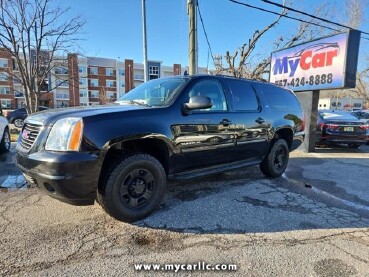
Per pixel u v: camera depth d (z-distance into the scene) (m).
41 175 2.88
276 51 10.91
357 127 9.88
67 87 60.88
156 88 4.23
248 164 4.96
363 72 27.88
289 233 3.25
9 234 3.07
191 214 3.70
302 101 9.70
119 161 3.25
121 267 2.54
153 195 3.56
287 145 5.78
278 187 5.02
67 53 14.00
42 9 11.41
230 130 4.42
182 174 3.99
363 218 3.76
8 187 4.62
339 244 3.04
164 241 3.01
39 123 3.15
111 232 3.17
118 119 3.20
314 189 5.00
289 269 2.58
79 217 3.52
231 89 4.63
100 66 63.88
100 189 3.23
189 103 3.72
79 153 2.88
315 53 9.10
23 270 2.46
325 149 10.30
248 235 3.19
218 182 5.17
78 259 2.64
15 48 11.44
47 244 2.89
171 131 3.63
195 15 9.62
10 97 52.56
